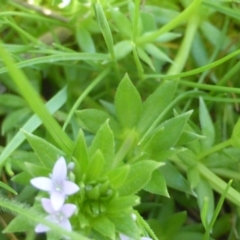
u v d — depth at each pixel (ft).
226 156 0.18
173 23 0.19
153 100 0.17
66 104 0.20
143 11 0.21
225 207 0.20
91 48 0.20
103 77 0.20
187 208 0.20
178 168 0.19
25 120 0.19
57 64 0.20
